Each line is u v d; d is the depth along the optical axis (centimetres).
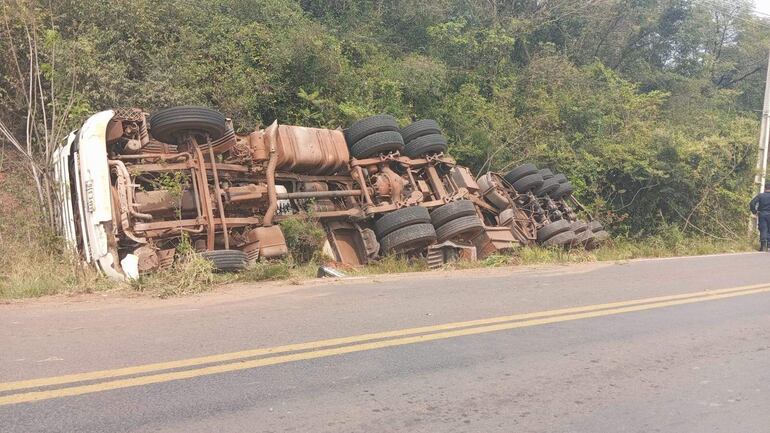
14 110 1248
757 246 1831
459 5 2305
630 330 648
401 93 1698
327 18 1931
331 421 390
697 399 456
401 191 1219
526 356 544
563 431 392
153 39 1382
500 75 2102
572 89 2136
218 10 1564
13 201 1099
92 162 894
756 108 3569
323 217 1157
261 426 377
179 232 931
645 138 2061
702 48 3359
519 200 1573
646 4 2922
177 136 968
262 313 661
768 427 407
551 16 2484
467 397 443
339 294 784
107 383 433
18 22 1168
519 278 977
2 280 820
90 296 750
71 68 1159
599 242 1672
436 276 988
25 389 418
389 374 482
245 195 1016
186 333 568
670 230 1898
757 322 703
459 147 1775
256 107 1466
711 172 2041
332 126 1509
